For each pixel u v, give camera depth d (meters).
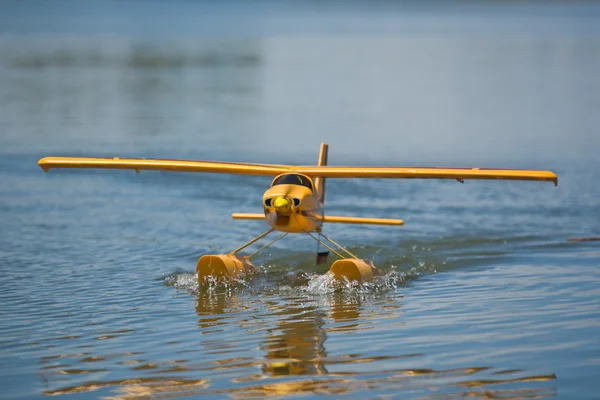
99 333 33.22
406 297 38.72
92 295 39.31
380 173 40.69
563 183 70.56
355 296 39.06
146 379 27.95
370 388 26.80
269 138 96.50
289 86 158.12
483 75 177.50
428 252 48.88
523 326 33.22
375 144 92.62
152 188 70.00
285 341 31.88
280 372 28.41
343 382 27.36
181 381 27.72
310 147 89.50
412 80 168.38
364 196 67.25
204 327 33.97
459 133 101.75
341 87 156.38
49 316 35.69
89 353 30.72
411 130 104.50
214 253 48.88
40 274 43.41
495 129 105.12
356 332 32.94
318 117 117.19
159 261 46.69
